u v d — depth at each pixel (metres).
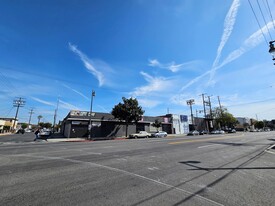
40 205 4.10
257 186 5.60
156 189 5.23
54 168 7.59
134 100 36.47
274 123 128.12
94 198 4.52
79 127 35.84
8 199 4.41
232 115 74.38
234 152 13.12
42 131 44.53
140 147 15.79
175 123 54.41
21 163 8.55
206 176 6.65
